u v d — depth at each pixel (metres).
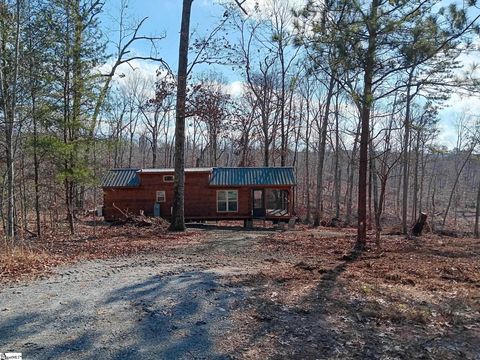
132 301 6.18
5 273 8.04
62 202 17.42
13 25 12.33
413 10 9.28
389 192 48.47
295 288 6.91
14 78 11.89
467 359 4.25
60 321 5.34
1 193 13.04
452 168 58.38
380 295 6.50
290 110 32.16
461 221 37.03
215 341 4.74
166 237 14.32
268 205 25.75
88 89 14.68
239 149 37.09
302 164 52.34
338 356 4.34
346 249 11.70
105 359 4.28
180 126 16.30
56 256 10.05
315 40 10.20
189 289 6.82
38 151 13.31
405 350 4.48
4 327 5.13
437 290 6.89
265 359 4.28
